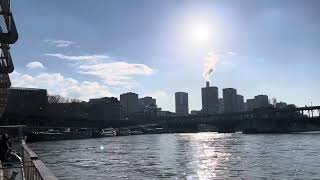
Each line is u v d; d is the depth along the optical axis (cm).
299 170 6869
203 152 11188
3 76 2500
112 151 12256
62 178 6066
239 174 6475
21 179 1645
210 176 6309
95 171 6994
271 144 14488
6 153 2431
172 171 6962
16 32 1451
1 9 1380
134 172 6856
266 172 6681
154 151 12038
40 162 1138
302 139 18162
